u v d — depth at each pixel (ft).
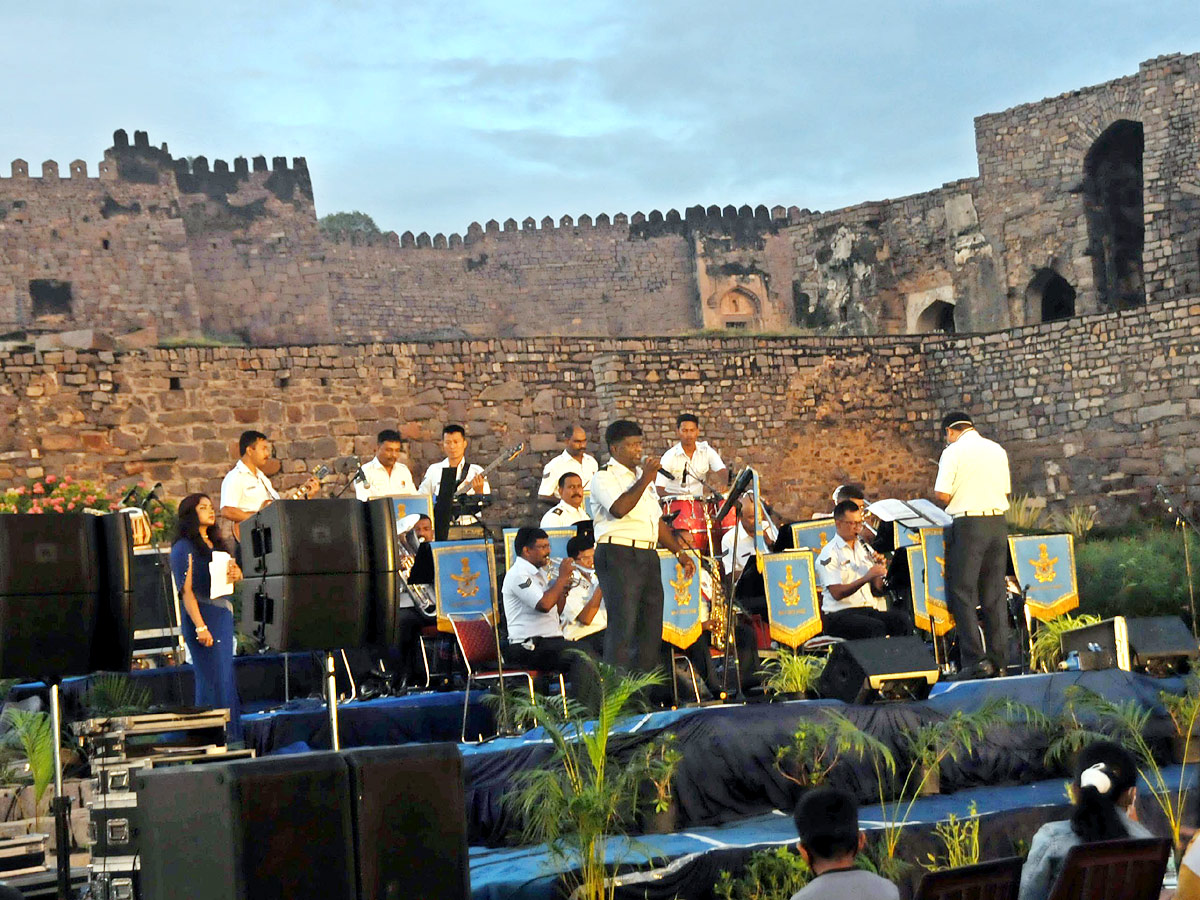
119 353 61.41
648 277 140.67
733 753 26.86
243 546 26.09
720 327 139.85
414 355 66.44
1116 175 98.07
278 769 16.47
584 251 140.67
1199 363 70.03
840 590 38.09
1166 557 58.59
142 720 24.23
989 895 18.31
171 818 16.88
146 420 61.52
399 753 17.30
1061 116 97.19
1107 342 72.79
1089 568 58.29
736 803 26.78
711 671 33.55
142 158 135.23
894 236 104.94
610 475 30.30
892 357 76.54
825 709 26.45
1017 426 75.46
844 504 39.11
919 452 76.48
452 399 66.90
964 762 29.27
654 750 25.79
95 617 25.45
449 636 36.17
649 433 69.87
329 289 138.10
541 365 68.95
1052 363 74.38
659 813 25.76
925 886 17.90
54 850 28.02
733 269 140.87
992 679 30.76
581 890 22.67
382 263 139.23
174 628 38.04
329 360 64.85
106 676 33.71
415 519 39.42
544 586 33.53
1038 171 98.43
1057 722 30.14
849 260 105.91
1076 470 73.56
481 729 32.22
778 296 141.69
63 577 25.18
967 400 76.84
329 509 25.22
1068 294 101.50
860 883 17.57
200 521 32.17
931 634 35.88
